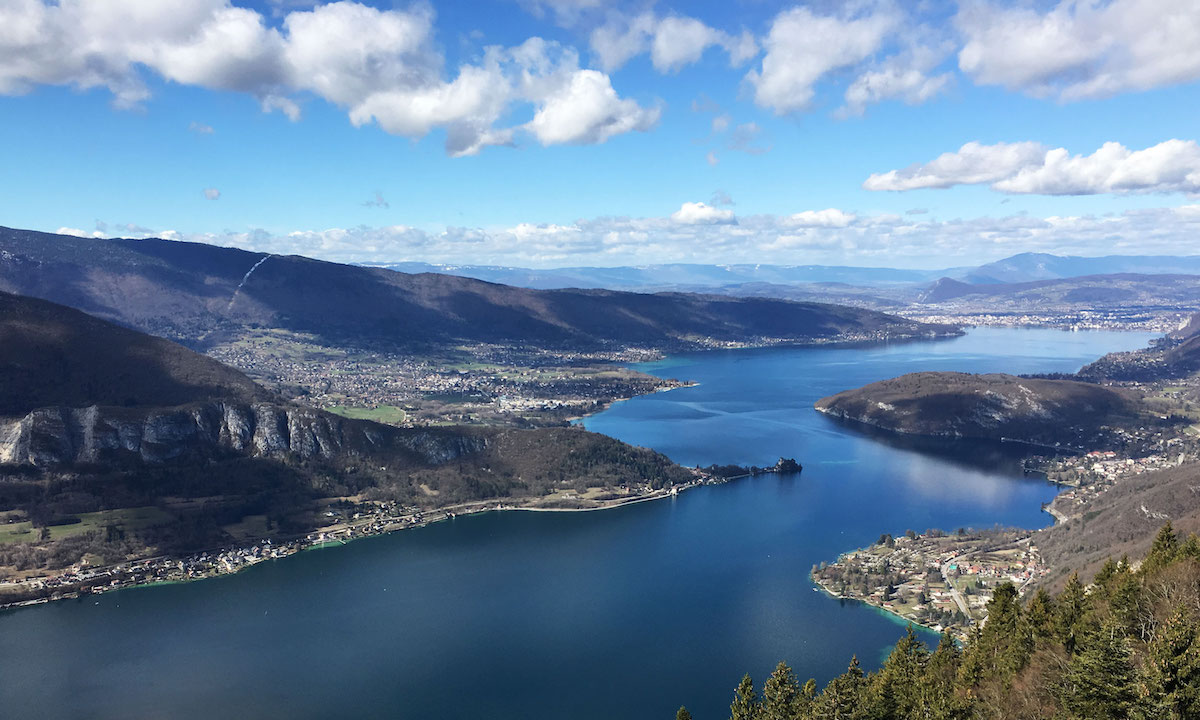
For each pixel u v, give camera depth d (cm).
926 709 11650
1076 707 9881
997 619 14462
